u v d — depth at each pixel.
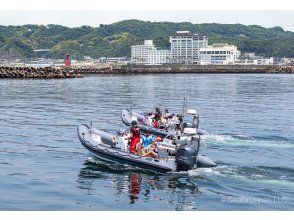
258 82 102.81
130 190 18.86
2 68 105.81
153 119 30.55
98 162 23.09
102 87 79.50
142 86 84.38
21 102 51.53
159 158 21.89
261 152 26.19
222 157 24.73
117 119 39.00
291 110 48.22
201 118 41.03
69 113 42.44
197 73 161.50
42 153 24.94
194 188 19.27
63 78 107.25
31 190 18.45
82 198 17.70
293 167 22.56
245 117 42.09
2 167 21.86
